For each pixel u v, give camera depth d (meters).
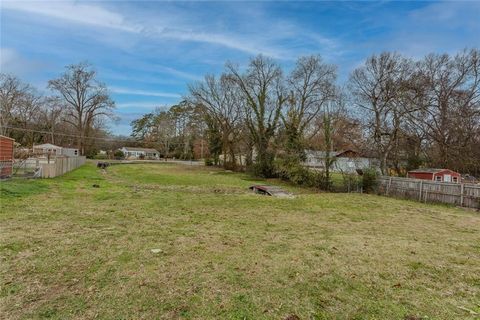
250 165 27.14
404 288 3.77
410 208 11.62
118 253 4.70
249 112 26.41
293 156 19.69
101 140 55.31
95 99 44.06
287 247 5.45
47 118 44.41
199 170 31.56
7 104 38.84
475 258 5.19
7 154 14.87
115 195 11.39
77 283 3.52
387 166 22.36
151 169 31.39
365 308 3.17
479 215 10.50
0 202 8.42
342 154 21.16
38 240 5.20
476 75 19.67
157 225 6.82
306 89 23.88
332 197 14.22
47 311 2.83
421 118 20.97
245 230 6.74
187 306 3.05
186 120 54.62
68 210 8.02
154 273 3.94
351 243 5.91
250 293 3.43
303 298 3.36
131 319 2.75
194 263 4.39
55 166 16.97
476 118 19.66
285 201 11.98
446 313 3.12
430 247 5.85
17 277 3.62
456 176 19.20
